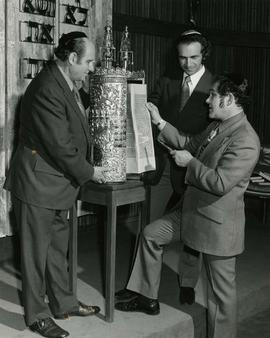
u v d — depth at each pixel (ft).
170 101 12.24
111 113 9.71
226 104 9.55
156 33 17.94
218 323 10.23
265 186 15.02
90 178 9.33
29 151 9.29
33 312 9.58
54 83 8.96
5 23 12.50
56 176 9.29
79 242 15.98
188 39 11.36
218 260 9.88
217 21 20.15
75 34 9.21
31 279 9.45
